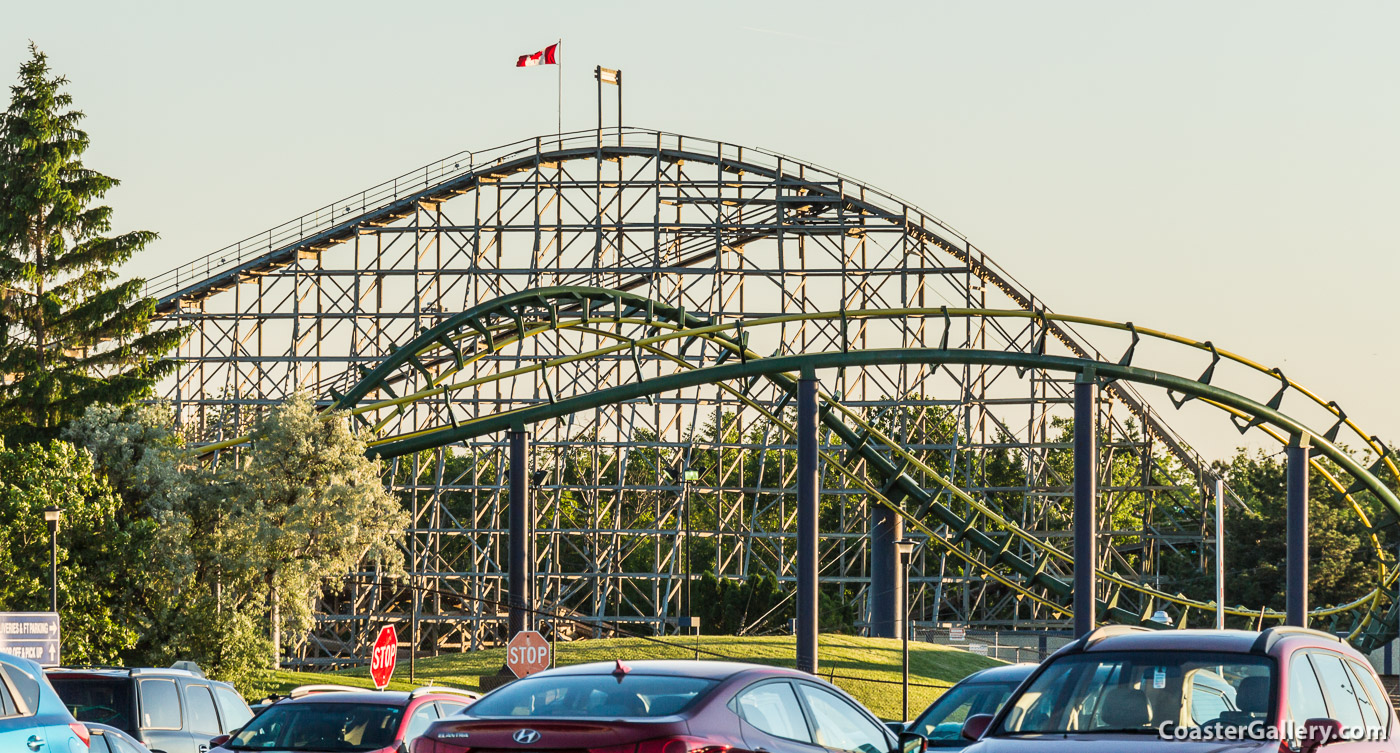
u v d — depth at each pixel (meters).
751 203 122.06
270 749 29.19
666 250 126.00
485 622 131.50
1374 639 119.38
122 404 106.31
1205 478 136.50
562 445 123.56
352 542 93.50
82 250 111.00
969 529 110.38
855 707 23.11
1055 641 132.00
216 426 125.25
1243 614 109.12
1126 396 132.25
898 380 127.62
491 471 190.38
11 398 108.62
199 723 34.97
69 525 80.75
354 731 29.55
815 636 88.56
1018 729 19.86
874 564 111.62
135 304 111.38
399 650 153.12
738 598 117.69
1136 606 139.25
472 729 19.38
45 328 110.75
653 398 123.31
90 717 32.78
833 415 107.56
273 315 123.69
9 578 76.38
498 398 124.81
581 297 98.81
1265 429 100.12
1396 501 105.25
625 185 122.69
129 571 82.94
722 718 19.89
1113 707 19.72
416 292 123.00
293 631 93.31
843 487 134.12
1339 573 160.88
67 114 111.69
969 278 121.31
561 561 188.62
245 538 90.06
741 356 95.50
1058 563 148.75
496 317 102.44
